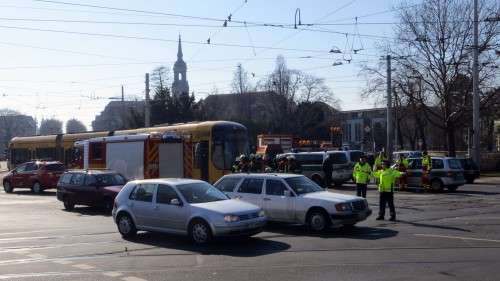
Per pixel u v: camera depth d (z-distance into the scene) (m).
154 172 28.59
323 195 16.34
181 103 71.12
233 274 10.41
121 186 23.45
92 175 23.75
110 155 30.73
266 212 16.78
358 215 15.95
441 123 61.22
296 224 17.75
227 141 30.08
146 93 51.41
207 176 29.67
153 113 69.50
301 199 16.17
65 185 24.47
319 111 79.50
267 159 31.92
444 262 11.12
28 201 28.78
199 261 11.88
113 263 11.82
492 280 9.51
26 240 15.47
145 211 15.16
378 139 90.75
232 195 17.44
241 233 13.84
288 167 28.88
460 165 31.22
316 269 10.70
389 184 18.52
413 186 31.58
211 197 14.93
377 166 21.95
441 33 48.66
